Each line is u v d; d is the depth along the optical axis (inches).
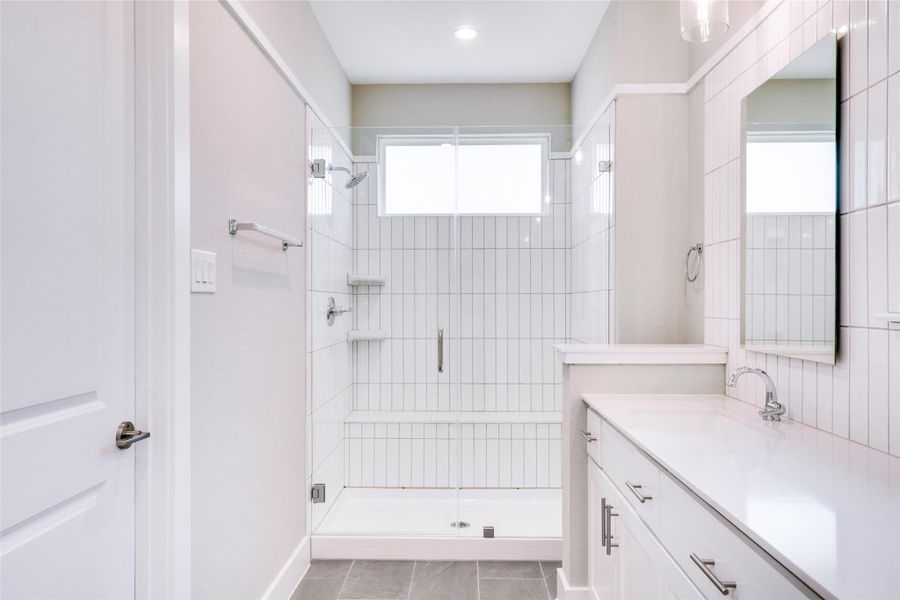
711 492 35.0
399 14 100.7
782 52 60.9
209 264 54.6
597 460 66.4
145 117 45.5
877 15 45.1
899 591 22.7
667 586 43.1
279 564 77.0
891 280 43.5
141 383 45.5
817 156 53.0
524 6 98.5
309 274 90.4
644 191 91.0
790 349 57.6
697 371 72.7
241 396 63.4
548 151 111.4
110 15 42.7
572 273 111.5
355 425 109.7
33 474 34.7
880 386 44.8
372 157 110.0
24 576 34.1
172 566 46.3
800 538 27.9
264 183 70.8
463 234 112.3
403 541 92.4
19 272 33.6
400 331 111.0
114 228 43.0
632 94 91.2
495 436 110.9
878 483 36.9
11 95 32.9
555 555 91.6
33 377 34.6
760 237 64.5
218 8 57.2
